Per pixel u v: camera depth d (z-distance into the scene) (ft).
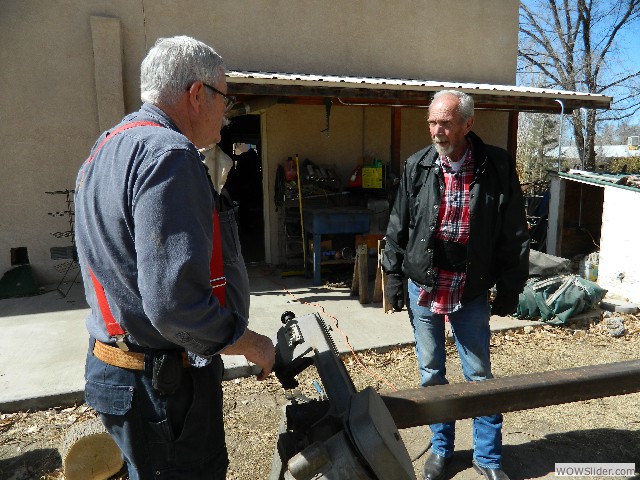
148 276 3.86
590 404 11.83
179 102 4.61
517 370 13.65
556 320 16.80
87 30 20.88
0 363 13.35
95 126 21.56
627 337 15.96
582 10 57.67
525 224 8.09
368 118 25.73
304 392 12.17
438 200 8.16
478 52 27.48
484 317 8.36
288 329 5.79
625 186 19.07
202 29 22.56
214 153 16.85
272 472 5.29
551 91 23.57
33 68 20.48
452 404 5.66
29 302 19.13
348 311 17.99
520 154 75.36
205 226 4.14
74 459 8.66
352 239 23.32
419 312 8.67
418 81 24.63
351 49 25.02
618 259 19.06
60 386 11.96
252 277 23.25
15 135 20.62
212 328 4.13
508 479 8.55
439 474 8.96
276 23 23.61
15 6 19.95
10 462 9.64
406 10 25.66
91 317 4.93
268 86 18.89
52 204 21.38
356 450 4.43
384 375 13.30
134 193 4.00
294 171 23.56
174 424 4.71
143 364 4.62
